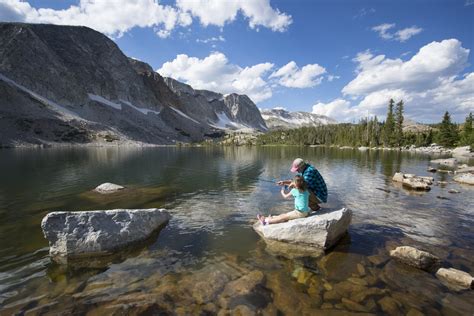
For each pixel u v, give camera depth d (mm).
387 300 5234
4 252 7355
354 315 4785
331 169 27391
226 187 17109
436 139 93250
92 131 105250
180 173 23812
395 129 101875
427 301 5215
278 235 8258
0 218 10289
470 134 78500
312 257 7160
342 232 8586
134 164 31297
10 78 114000
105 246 7488
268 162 35844
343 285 5770
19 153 49094
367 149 88812
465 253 7395
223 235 8742
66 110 118812
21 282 5828
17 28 133125
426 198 14016
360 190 16141
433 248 7738
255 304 5070
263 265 6688
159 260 6953
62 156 42094
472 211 11586
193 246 7859
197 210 11648
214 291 5496
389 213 11250
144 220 8773
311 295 5387
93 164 30562
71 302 5098
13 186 16781
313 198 9414
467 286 5727
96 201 13062
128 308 4914
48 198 13578
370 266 6656
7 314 4707
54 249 7191
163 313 4785
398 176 19500
